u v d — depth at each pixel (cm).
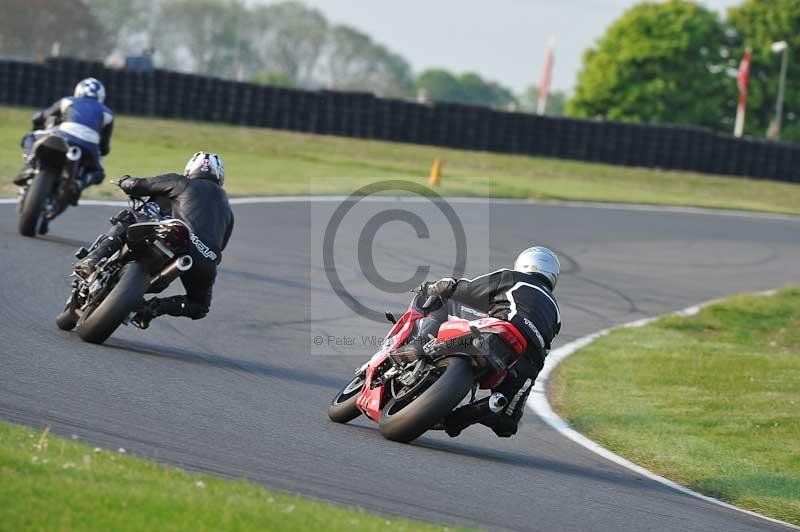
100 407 2420
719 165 13488
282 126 12862
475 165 12075
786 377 4122
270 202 7250
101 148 4741
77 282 3150
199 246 3045
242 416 2589
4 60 12050
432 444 2670
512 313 2523
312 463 2230
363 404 2642
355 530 1617
